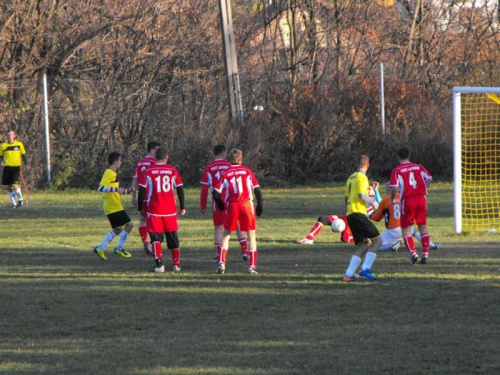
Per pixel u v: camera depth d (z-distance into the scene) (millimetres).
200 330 20641
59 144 77250
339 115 88875
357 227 27656
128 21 86188
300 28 104750
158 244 30812
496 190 73188
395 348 18484
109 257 35625
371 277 27984
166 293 25922
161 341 19453
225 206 31984
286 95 88062
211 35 89188
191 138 80188
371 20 112250
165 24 90250
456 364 17062
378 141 88062
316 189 78812
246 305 23859
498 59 111188
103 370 16781
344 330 20453
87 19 85000
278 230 46219
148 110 80688
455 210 43906
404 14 122125
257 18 105250
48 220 52094
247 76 90250
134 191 35969
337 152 86688
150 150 35938
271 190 78125
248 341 19344
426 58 113750
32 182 75000
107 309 23391
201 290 26453
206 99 82312
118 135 80875
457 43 115125
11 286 27484
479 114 70250
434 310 22734
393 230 36219
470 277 28297
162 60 84812
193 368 16875
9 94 76000
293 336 19844
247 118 83188
